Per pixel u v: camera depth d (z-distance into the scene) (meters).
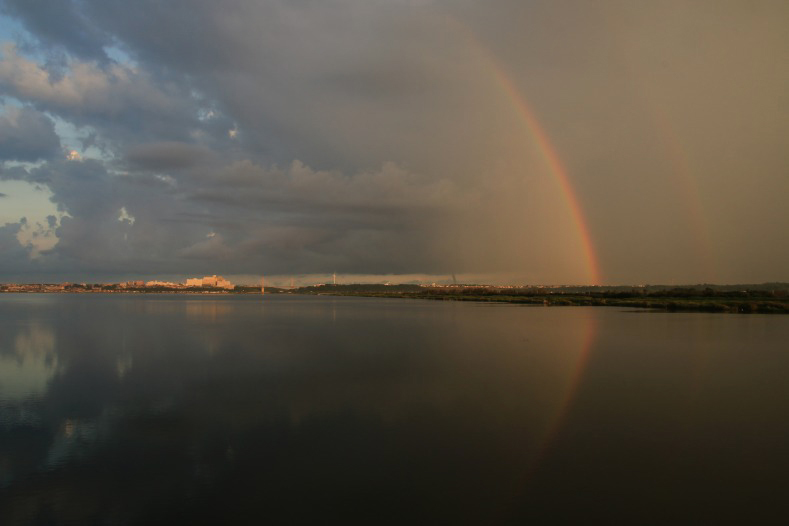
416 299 192.00
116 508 10.92
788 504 11.05
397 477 12.46
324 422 17.31
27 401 20.86
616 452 14.29
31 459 13.91
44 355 34.56
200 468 13.14
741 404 19.81
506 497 11.29
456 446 14.80
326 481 12.22
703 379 24.91
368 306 123.44
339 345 39.44
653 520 10.30
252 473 12.78
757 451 14.40
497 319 69.69
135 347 38.88
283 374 26.55
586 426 16.80
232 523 10.22
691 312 83.88
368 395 21.38
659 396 21.31
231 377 25.72
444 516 10.47
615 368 28.22
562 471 12.84
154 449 14.67
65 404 20.27
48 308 113.06
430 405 19.69
